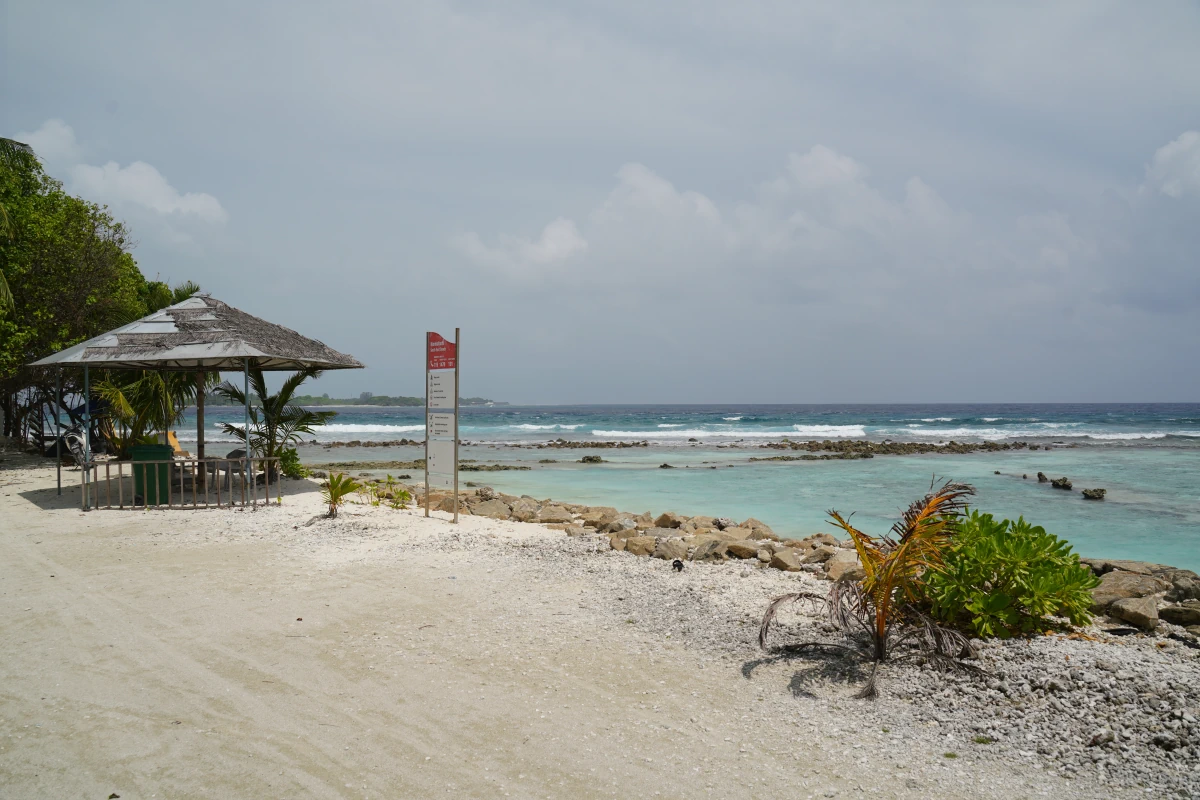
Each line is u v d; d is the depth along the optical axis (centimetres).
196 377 1559
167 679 480
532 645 551
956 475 2372
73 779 353
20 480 1587
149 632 576
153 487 1220
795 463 2891
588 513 1307
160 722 416
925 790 346
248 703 443
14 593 689
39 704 440
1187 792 341
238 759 374
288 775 359
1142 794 341
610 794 342
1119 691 438
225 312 1351
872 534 1270
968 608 552
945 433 5462
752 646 547
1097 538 1244
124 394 1583
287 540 952
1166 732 387
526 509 1331
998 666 486
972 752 383
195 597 679
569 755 381
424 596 688
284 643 552
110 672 491
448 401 1129
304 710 434
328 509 1187
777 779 356
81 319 2003
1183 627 594
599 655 531
